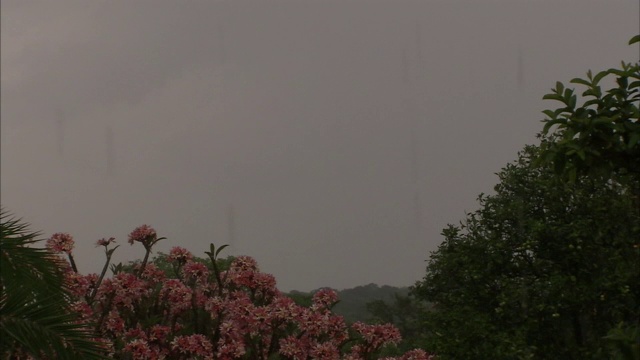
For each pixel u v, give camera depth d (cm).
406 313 2486
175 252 918
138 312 863
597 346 1316
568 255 1391
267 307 804
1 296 524
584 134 462
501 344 1308
